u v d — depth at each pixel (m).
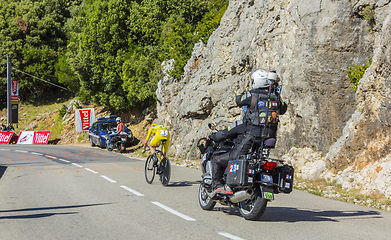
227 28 18.11
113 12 30.61
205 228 5.38
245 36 16.78
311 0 12.20
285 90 13.34
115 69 31.58
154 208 6.83
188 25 24.00
